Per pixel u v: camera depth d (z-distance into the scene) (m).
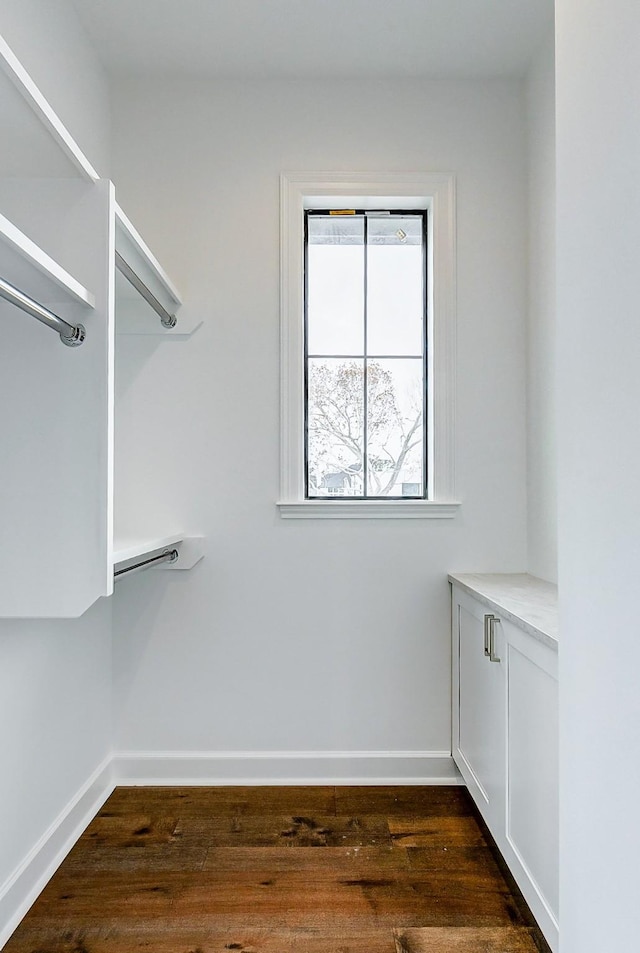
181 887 1.90
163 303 2.45
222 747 2.60
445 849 2.09
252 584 2.61
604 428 1.10
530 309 2.58
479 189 2.62
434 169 2.62
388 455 2.72
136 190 2.61
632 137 1.00
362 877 1.94
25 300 1.30
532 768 1.63
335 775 2.60
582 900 1.18
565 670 1.26
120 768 2.59
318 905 1.82
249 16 2.28
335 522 2.61
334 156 2.62
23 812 1.83
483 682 2.12
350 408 2.71
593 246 1.14
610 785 1.07
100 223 1.59
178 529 2.59
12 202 1.59
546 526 2.42
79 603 1.58
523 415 2.63
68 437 1.59
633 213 1.00
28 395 1.60
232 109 2.62
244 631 2.61
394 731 2.61
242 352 2.61
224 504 2.60
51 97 2.07
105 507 1.59
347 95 2.62
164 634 2.60
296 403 2.60
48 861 1.96
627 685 1.01
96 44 2.42
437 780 2.60
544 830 1.55
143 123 2.61
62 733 2.11
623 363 1.03
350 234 2.72
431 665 2.62
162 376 2.60
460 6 2.23
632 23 1.00
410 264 2.70
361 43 2.42
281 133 2.62
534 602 1.93
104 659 2.52
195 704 2.60
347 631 2.61
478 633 2.20
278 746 2.60
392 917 1.77
